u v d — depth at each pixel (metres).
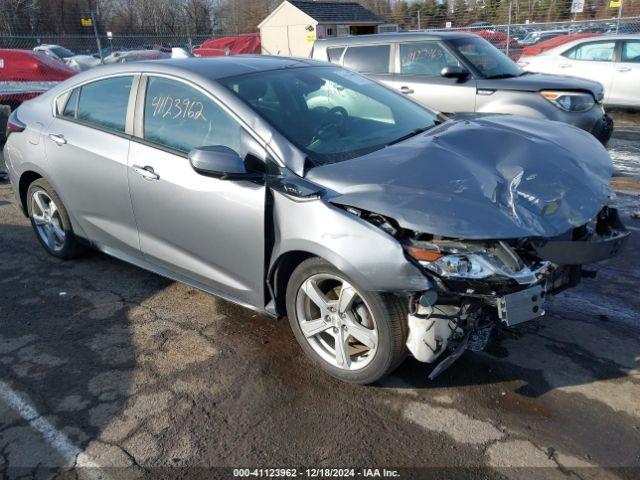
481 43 7.48
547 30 21.05
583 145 3.37
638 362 3.08
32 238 5.33
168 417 2.83
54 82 11.18
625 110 10.70
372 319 2.75
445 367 2.70
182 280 3.71
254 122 3.11
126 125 3.75
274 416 2.80
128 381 3.12
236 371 3.17
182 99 3.46
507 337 3.35
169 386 3.06
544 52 11.34
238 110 3.18
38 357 3.38
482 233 2.46
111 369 3.23
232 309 3.84
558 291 2.79
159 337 3.54
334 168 2.88
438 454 2.52
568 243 2.63
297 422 2.75
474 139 3.22
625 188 6.37
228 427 2.74
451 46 7.14
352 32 28.41
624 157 7.93
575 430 2.61
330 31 27.41
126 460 2.57
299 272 2.95
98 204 4.01
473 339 2.72
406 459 2.50
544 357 3.15
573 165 3.06
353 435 2.65
